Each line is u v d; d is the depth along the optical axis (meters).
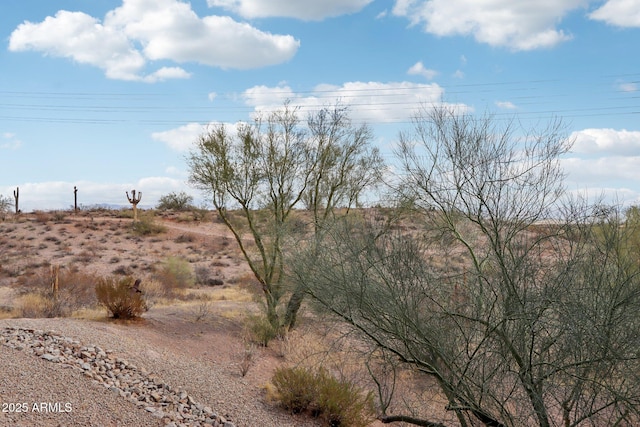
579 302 6.29
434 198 8.23
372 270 7.89
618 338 6.21
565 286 6.43
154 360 10.41
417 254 7.73
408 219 8.81
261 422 8.76
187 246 43.91
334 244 9.05
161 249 42.16
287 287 12.84
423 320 7.39
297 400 9.60
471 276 7.52
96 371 8.74
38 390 7.19
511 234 7.23
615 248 6.79
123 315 13.76
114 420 7.03
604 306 6.36
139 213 57.69
